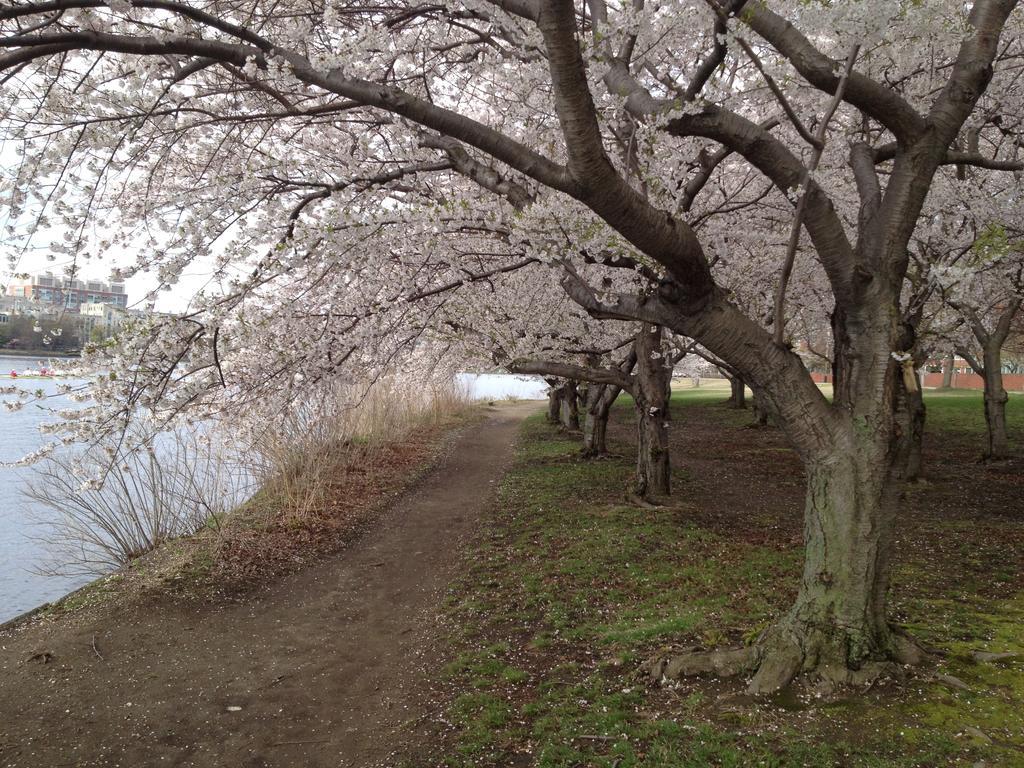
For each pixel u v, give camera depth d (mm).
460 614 6168
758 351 3875
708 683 4141
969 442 14523
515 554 7863
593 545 7730
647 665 4484
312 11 5172
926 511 8867
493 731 4031
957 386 44156
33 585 7672
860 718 3523
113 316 4520
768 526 8430
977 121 7258
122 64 4555
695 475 12312
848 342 3926
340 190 4938
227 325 4781
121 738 4301
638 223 3314
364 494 11641
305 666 5340
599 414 14250
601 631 5348
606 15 5391
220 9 5078
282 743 4191
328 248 4832
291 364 5969
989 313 12562
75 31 3416
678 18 4844
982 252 3736
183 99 4348
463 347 9750
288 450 10734
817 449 3955
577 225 4586
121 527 8188
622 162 6441
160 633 6035
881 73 6051
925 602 5383
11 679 5164
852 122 6402
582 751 3621
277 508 10133
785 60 5176
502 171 5703
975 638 4465
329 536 9219
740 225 8750
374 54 4801
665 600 5930
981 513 8641
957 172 8273
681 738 3580
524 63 5609
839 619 3945
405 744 4047
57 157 4312
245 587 7246
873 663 3902
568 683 4512
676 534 7953
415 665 5223
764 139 3922
